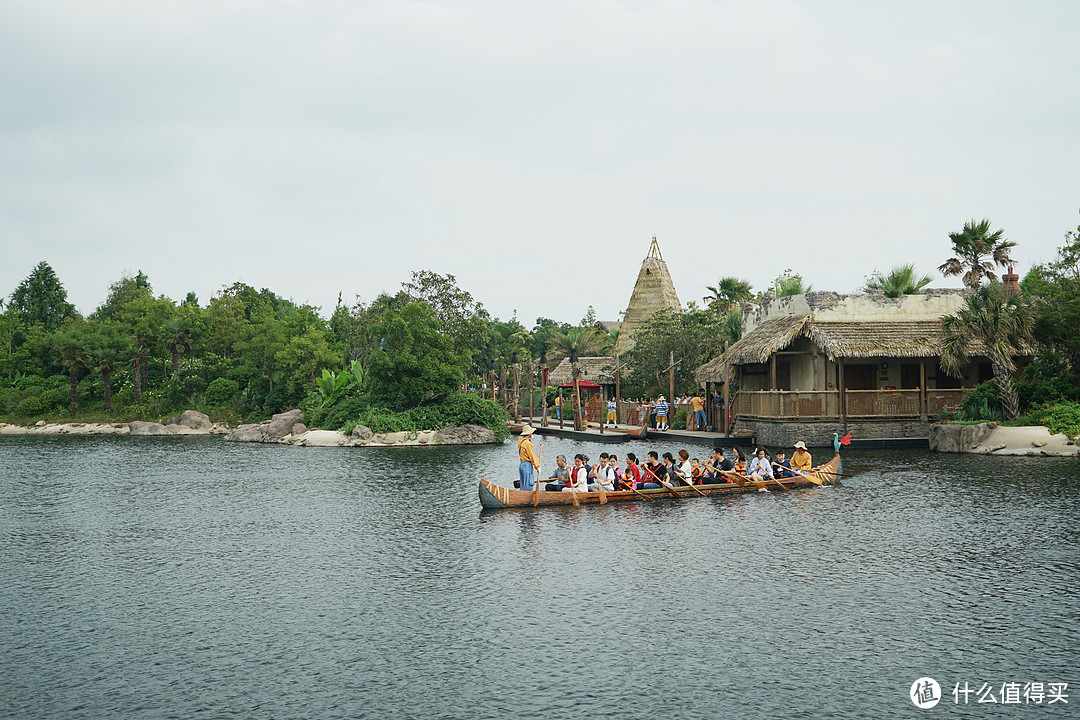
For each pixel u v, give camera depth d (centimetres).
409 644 1166
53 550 1833
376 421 4744
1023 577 1427
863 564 1542
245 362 6981
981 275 4169
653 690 995
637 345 5738
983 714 920
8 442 5394
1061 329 3184
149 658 1136
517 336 10100
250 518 2211
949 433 3275
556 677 1039
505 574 1523
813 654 1099
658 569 1533
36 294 9806
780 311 4159
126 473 3369
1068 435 3002
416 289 6756
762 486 2475
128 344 7012
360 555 1723
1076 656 1077
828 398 3619
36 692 1025
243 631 1240
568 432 5053
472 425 4847
